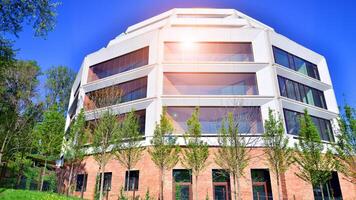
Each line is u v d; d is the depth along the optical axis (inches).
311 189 786.8
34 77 816.3
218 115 904.3
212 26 1168.8
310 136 700.0
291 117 932.0
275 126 712.4
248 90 971.3
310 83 1072.2
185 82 985.5
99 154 752.3
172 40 1032.8
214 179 794.2
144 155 824.9
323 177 668.7
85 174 906.1
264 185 792.3
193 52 1033.5
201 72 977.5
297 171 790.5
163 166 707.4
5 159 872.3
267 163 780.0
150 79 964.0
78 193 904.9
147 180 789.2
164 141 720.3
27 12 425.7
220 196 776.9
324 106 1099.3
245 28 1059.3
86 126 962.7
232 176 738.8
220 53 1035.3
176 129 882.1
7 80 725.9
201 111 914.7
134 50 1083.3
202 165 692.7
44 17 440.5
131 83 1035.3
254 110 905.5
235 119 792.3
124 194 804.6
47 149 911.7
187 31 1046.4
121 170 847.7
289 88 1006.4
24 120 777.6
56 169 1086.4
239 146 674.2
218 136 741.9
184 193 783.7
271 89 932.0
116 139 749.3
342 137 629.6
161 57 990.4
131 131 788.0
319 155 673.0
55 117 960.3
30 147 901.8
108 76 1118.4
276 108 893.8
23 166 1069.1
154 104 900.6
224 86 980.6
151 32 1056.8
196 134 712.4
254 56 1010.7
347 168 650.8
